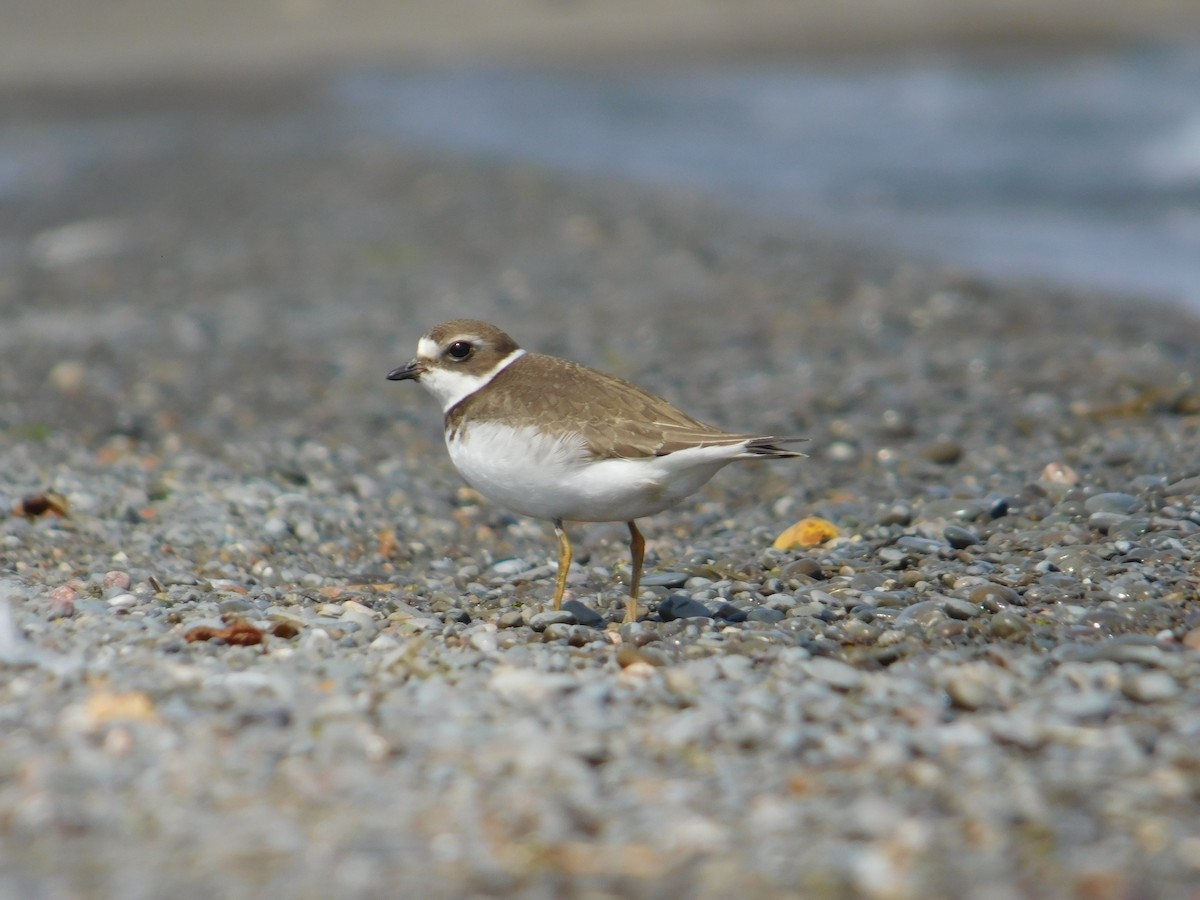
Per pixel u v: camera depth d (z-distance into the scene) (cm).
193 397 1644
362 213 2823
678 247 2469
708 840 564
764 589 962
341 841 566
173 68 5391
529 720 693
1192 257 2406
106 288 2331
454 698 723
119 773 624
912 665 796
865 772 628
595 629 888
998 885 527
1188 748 643
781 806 593
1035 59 4881
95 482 1224
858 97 4372
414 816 588
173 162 3444
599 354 1814
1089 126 3650
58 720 683
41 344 1934
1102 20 5666
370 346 1911
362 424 1526
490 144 3656
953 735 666
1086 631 841
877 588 950
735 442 810
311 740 663
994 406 1462
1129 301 2031
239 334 1989
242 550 1088
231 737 665
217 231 2725
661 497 845
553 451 834
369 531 1166
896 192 3044
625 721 696
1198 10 5741
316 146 3578
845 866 542
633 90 4700
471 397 896
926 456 1288
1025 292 2088
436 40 6062
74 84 5050
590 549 1146
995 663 790
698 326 1948
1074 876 530
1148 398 1378
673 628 873
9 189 3244
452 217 2758
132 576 1001
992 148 3469
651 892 530
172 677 746
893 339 1830
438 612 934
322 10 6419
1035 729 668
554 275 2306
